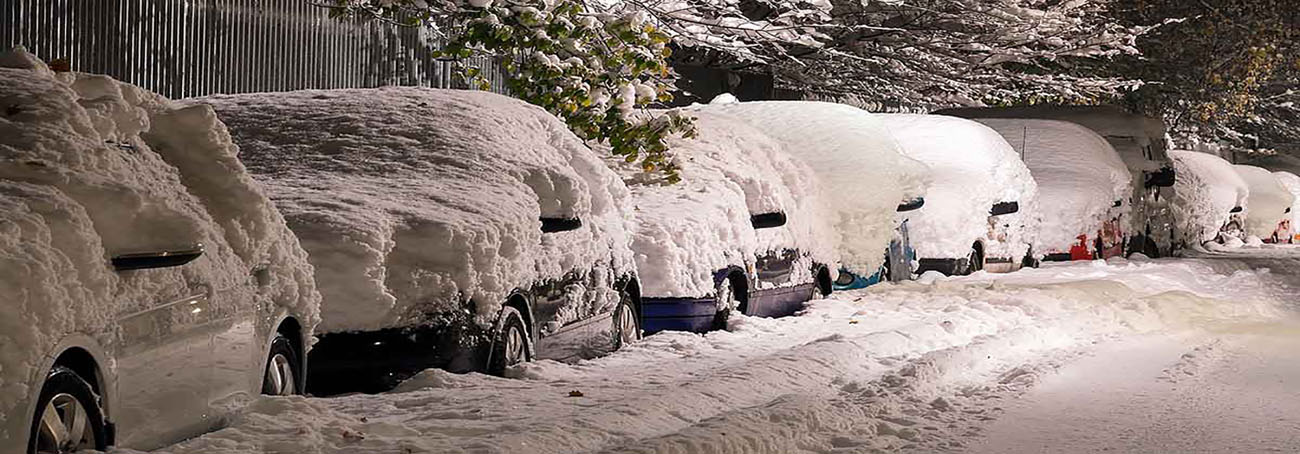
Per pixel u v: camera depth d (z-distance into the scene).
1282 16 43.59
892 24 31.31
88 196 6.18
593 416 8.08
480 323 9.30
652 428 8.21
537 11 16.16
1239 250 30.98
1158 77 42.84
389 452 6.96
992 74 31.84
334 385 9.03
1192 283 20.80
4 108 6.38
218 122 7.40
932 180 17.67
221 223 7.32
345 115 10.83
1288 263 26.47
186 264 6.68
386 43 18.77
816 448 8.01
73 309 5.78
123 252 6.19
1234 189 31.59
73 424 5.86
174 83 14.98
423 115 10.87
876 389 10.01
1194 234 30.23
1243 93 44.06
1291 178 38.44
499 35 16.19
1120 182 24.48
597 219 11.41
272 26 16.53
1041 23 31.59
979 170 20.11
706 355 11.67
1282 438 8.92
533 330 10.13
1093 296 17.00
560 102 15.16
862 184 16.52
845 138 16.84
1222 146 49.72
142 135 7.25
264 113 10.94
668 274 12.73
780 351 11.34
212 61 15.51
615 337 11.68
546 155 11.11
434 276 9.12
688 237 12.97
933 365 10.80
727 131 14.99
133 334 6.25
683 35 23.62
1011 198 20.77
